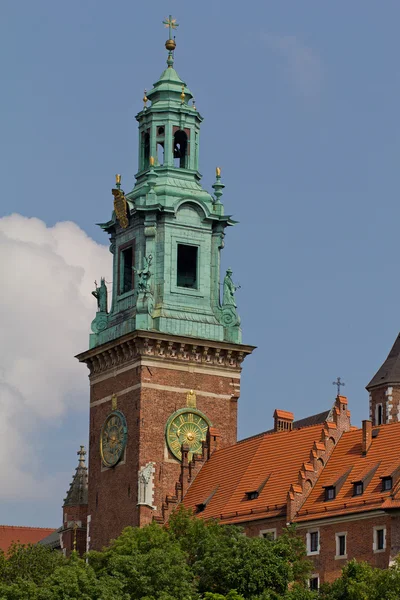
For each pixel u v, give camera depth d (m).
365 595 191.62
